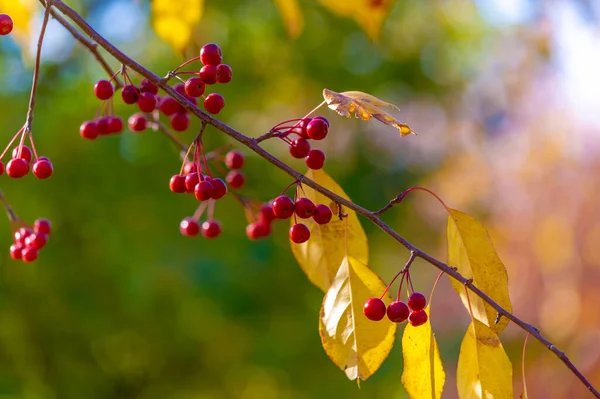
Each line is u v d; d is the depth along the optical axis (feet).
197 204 18.60
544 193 30.35
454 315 36.91
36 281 18.49
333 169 21.48
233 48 20.35
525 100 28.71
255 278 19.04
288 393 22.39
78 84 19.12
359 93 6.04
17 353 19.38
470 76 24.53
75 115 18.60
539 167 30.71
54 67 18.98
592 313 25.38
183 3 8.08
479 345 5.94
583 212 28.19
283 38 20.33
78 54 19.29
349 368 6.13
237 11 20.04
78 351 20.01
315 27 20.85
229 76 6.10
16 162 6.21
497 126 26.16
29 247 8.02
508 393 5.82
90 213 18.26
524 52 25.05
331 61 20.85
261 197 19.53
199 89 6.05
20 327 19.07
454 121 24.66
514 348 23.41
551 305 27.86
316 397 20.49
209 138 19.30
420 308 5.85
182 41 8.30
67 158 18.25
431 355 5.91
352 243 6.89
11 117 18.15
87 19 19.69
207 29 19.94
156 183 18.54
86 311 18.79
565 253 27.96
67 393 20.03
